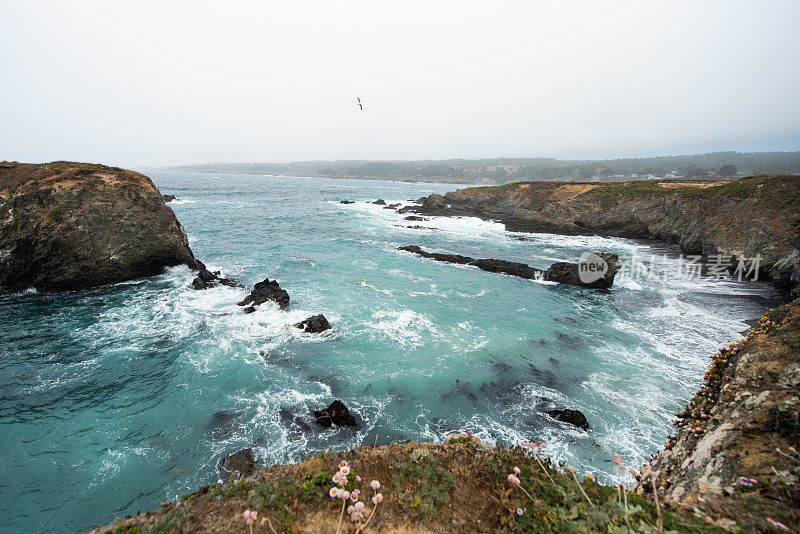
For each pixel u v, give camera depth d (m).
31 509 7.91
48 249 19.77
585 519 3.71
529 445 5.43
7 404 11.17
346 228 47.84
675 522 3.53
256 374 13.32
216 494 4.51
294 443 10.08
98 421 10.67
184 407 11.42
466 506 4.36
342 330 16.97
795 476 3.97
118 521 4.20
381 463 5.15
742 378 5.96
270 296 19.70
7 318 16.80
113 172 24.28
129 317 17.47
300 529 3.98
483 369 14.24
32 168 23.97
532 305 21.69
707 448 5.18
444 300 21.88
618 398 12.54
